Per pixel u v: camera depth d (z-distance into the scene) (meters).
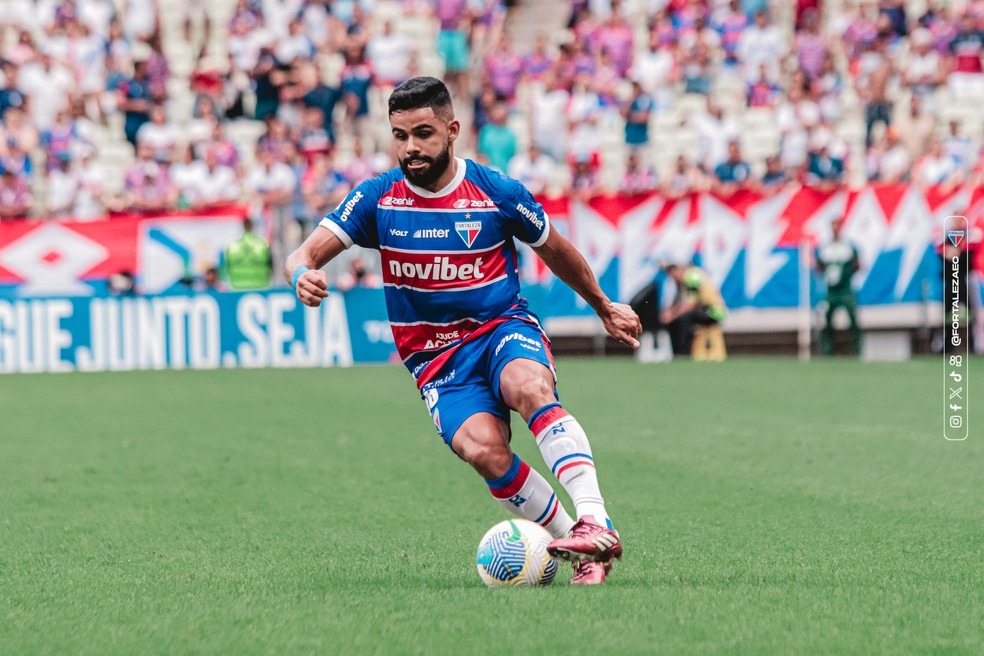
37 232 56.38
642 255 58.12
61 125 65.44
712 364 55.94
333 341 57.91
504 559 17.30
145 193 63.03
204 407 42.59
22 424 38.81
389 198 17.55
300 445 34.06
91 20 71.69
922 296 59.12
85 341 56.66
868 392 45.44
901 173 68.94
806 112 70.81
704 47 74.75
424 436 35.59
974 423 37.41
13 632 15.07
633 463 30.31
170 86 73.94
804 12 77.12
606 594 16.42
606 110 73.31
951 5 80.44
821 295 58.66
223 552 20.89
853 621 14.94
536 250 17.88
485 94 70.25
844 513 24.00
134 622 15.41
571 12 78.06
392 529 22.94
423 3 80.12
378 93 72.25
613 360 57.91
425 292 17.61
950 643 13.95
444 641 14.03
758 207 58.31
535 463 31.39
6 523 23.78
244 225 57.16
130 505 25.70
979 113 76.69
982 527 22.52
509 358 17.36
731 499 25.62
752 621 14.88
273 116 68.38
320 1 73.69
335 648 13.84
